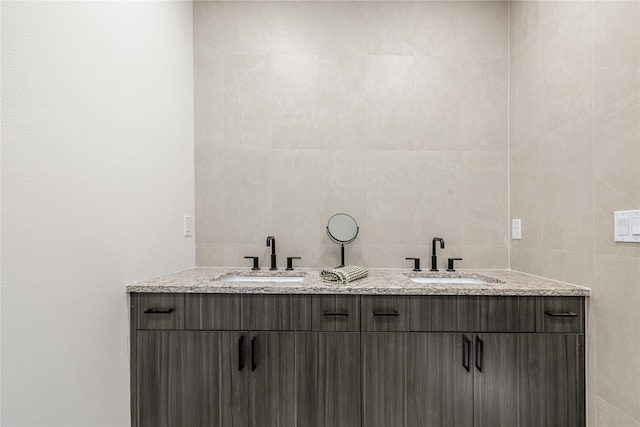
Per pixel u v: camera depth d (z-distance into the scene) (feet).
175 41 5.91
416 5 6.50
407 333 4.61
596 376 4.22
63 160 3.49
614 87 3.88
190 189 6.46
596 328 4.22
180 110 6.09
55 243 3.39
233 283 4.82
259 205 6.57
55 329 3.40
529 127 5.74
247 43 6.57
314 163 6.55
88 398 3.87
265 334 4.68
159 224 5.40
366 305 4.65
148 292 4.69
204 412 4.70
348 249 6.54
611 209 3.94
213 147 6.59
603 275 4.09
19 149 3.01
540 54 5.40
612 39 3.90
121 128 4.45
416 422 4.60
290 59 6.55
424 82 6.50
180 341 4.71
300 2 6.56
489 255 6.46
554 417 4.48
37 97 3.18
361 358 4.64
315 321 4.66
